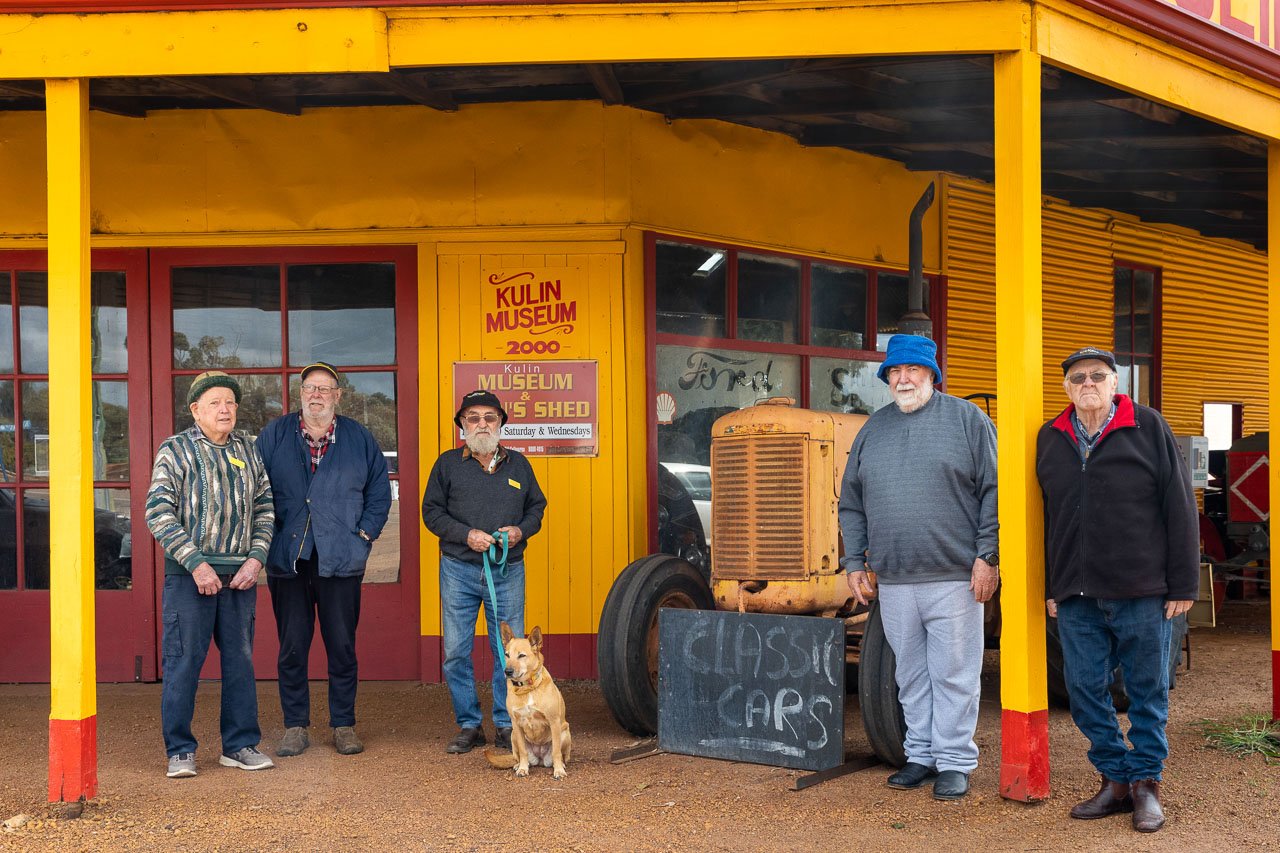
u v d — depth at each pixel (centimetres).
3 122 703
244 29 461
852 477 493
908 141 746
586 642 691
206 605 504
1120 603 427
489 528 536
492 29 461
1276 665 586
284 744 538
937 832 420
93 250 706
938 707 469
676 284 721
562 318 691
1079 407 432
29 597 707
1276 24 570
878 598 499
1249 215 1009
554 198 692
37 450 714
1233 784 477
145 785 488
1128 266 1036
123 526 707
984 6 447
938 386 858
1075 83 621
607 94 649
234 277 709
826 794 467
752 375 758
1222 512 1077
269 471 536
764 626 514
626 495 689
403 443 698
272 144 701
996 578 460
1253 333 1166
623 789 478
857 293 821
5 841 420
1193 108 528
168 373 705
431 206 696
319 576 535
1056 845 405
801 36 453
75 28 460
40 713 629
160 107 698
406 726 593
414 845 411
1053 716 600
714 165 732
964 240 877
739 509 540
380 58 461
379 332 705
